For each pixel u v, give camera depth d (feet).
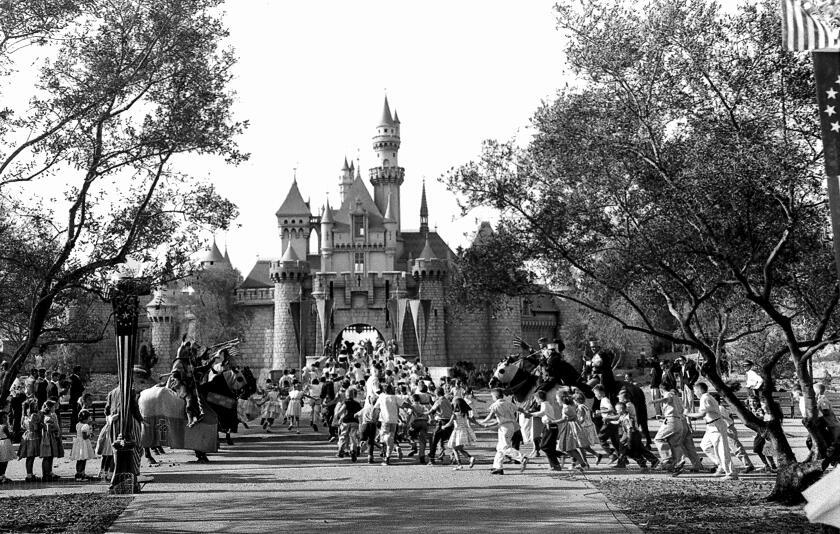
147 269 67.56
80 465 73.97
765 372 61.87
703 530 46.16
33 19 63.41
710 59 61.93
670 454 72.95
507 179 67.46
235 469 79.15
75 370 124.47
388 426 82.74
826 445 59.31
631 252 62.18
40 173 65.46
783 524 47.42
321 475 73.77
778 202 58.59
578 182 67.21
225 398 95.66
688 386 122.31
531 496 59.52
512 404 74.33
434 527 48.19
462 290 69.00
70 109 64.85
